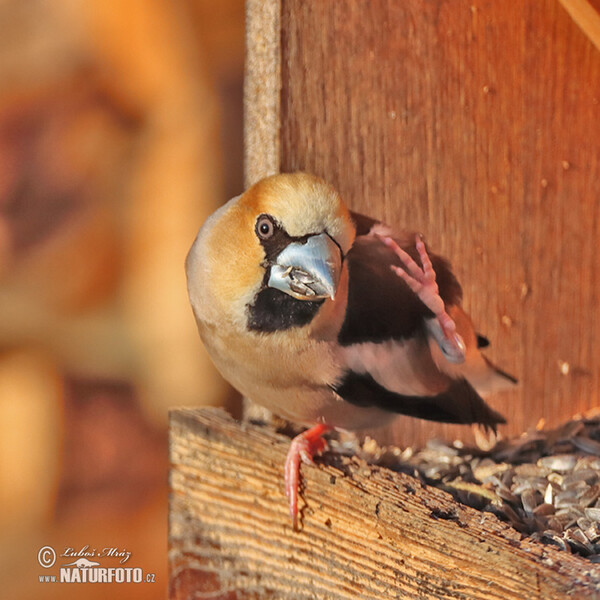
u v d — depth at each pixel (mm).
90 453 8758
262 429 5219
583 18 5988
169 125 8883
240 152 8945
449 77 6227
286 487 4984
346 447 6223
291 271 4969
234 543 5078
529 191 6547
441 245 6316
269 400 5645
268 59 5688
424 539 4625
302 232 4957
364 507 4816
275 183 5047
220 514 5098
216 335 5395
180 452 5191
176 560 5168
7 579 8445
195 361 8828
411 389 5531
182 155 8891
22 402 8695
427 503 4820
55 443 8727
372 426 5809
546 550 4484
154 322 8867
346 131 5926
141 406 8844
